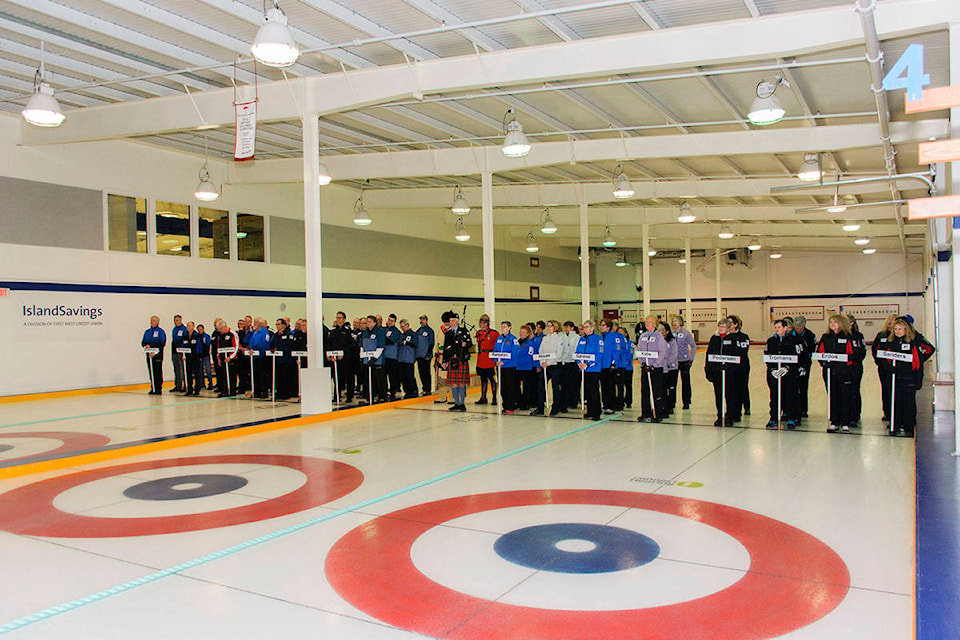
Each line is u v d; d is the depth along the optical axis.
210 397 13.75
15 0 8.19
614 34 8.97
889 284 32.16
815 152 12.24
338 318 12.73
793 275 33.94
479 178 18.55
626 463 7.27
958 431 7.05
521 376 11.70
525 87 10.66
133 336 15.69
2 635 3.35
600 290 37.59
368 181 20.06
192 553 4.56
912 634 3.23
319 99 10.67
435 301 25.41
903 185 16.48
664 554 4.41
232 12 8.23
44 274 14.13
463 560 4.35
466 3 8.02
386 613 3.56
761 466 7.00
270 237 18.95
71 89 10.52
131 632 3.38
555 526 5.07
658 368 10.09
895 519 5.12
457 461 7.50
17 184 13.70
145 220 16.02
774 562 4.25
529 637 3.25
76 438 8.99
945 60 9.41
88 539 4.88
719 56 8.11
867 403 12.37
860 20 7.13
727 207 20.73
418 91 9.88
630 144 13.17
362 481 6.61
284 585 3.97
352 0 8.03
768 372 9.45
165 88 11.80
